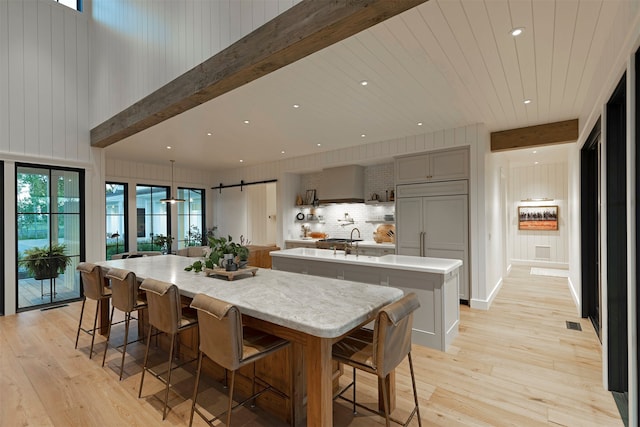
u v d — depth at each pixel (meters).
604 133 2.46
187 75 3.22
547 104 3.94
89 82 5.22
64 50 4.98
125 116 4.29
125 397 2.39
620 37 2.04
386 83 3.34
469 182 4.84
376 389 2.50
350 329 1.61
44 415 2.18
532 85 3.39
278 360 2.14
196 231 9.12
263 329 1.89
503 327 3.87
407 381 2.62
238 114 4.29
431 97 3.72
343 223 7.27
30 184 4.66
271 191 9.48
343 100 3.79
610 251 2.45
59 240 4.94
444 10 2.19
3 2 4.42
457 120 4.57
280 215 7.52
